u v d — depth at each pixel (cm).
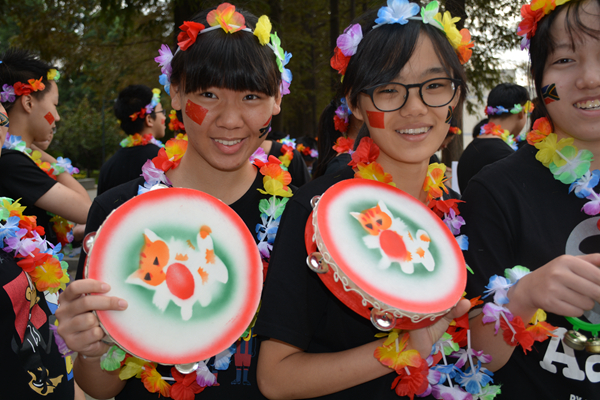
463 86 113
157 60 124
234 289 103
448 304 94
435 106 107
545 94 116
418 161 111
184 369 97
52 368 122
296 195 113
